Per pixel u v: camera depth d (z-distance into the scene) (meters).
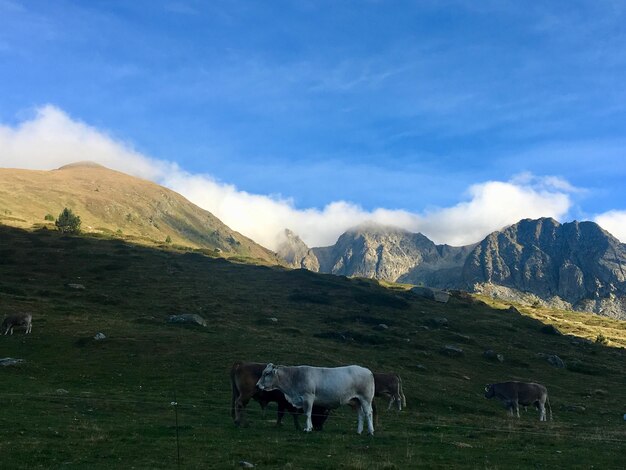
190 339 58.69
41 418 24.55
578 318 190.62
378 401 44.22
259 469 17.16
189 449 19.81
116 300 90.75
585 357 98.50
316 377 25.30
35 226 181.50
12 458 16.98
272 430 25.31
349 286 140.38
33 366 43.62
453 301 145.25
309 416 25.02
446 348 82.25
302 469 17.23
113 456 18.14
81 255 136.00
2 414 24.61
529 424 38.09
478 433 30.00
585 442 28.38
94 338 55.31
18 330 59.53
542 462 21.61
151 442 20.80
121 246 156.62
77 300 88.31
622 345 128.25
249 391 26.59
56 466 16.39
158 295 102.75
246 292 119.81
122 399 33.12
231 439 22.31
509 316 135.00
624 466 21.84
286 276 145.50
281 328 85.12
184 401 34.56
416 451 22.06
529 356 89.88
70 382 39.78
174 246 187.75
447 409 44.25
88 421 24.86
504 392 43.56
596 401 60.66
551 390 66.12
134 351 52.06
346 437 24.12
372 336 85.81
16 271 113.06
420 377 57.47
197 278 127.81
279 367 25.61
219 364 48.59
